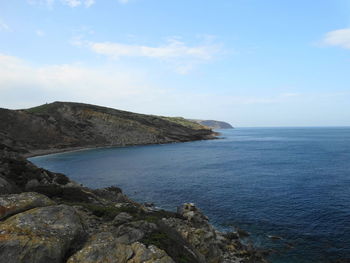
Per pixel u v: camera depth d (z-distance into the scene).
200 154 97.81
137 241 10.70
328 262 21.36
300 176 54.81
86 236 11.09
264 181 50.75
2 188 15.95
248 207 35.22
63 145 111.56
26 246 8.62
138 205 30.73
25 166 27.48
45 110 141.75
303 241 25.05
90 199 23.09
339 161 74.38
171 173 60.53
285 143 144.62
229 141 167.00
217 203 37.16
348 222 29.28
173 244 11.68
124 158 86.88
